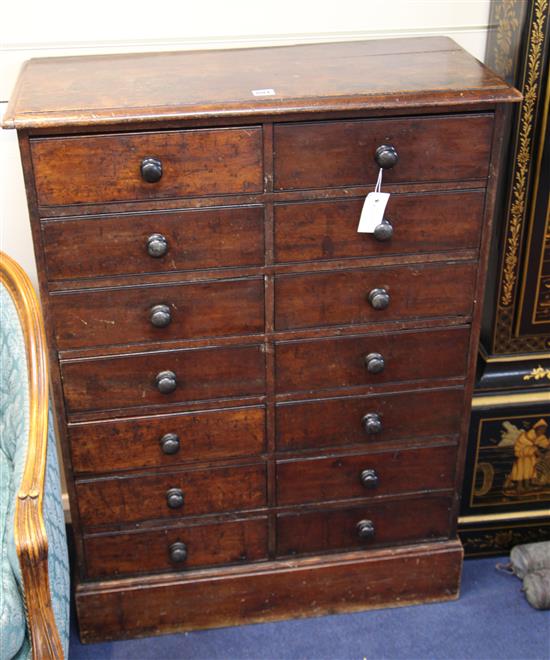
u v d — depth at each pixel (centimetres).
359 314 218
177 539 240
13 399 198
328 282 212
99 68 218
